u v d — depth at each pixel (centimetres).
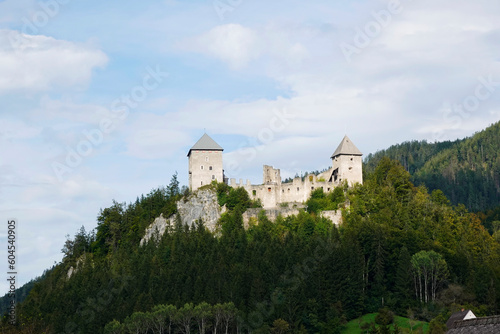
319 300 16162
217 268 17162
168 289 16675
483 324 9062
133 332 15038
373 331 14338
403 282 16725
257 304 15738
